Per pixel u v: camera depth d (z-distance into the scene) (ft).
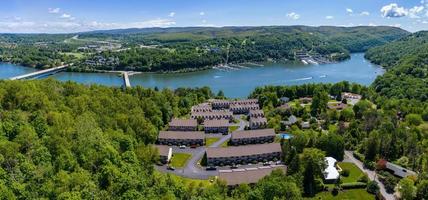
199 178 514.27
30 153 390.83
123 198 342.03
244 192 431.84
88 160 404.16
